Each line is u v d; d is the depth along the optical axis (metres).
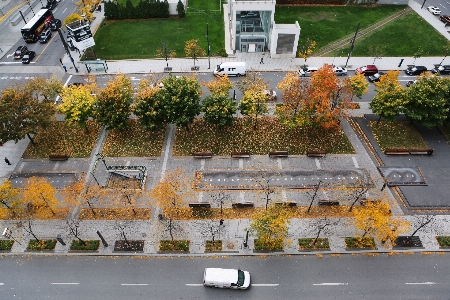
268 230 41.78
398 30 84.69
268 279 42.88
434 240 46.03
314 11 92.19
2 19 92.81
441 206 49.66
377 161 56.12
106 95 55.88
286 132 60.84
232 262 44.50
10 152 58.47
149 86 59.72
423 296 41.19
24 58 77.12
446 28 85.25
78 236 47.06
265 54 80.12
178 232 47.31
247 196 51.34
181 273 43.59
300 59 78.38
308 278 42.91
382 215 42.03
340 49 80.50
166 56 74.81
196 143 59.19
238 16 74.31
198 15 91.69
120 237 46.91
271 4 72.19
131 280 43.00
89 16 85.81
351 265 44.03
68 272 43.88
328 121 55.66
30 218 49.09
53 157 56.72
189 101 55.22
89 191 51.75
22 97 54.97
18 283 42.97
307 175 54.03
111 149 58.47
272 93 67.56
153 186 52.56
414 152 56.78
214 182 53.19
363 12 91.56
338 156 56.88
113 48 81.12
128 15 89.50
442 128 61.34
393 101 56.75
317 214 48.91
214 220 48.56
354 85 60.62
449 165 55.22
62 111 57.06
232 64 72.12
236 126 62.06
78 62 77.44
